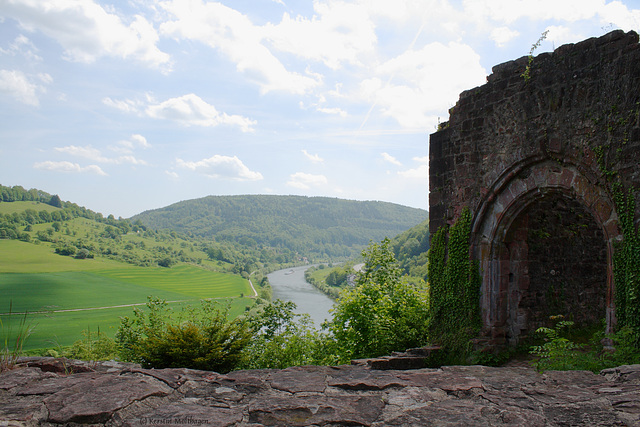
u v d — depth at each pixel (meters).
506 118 8.85
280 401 3.62
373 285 13.73
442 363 9.34
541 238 10.53
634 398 3.46
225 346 10.52
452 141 9.94
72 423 2.99
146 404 3.44
